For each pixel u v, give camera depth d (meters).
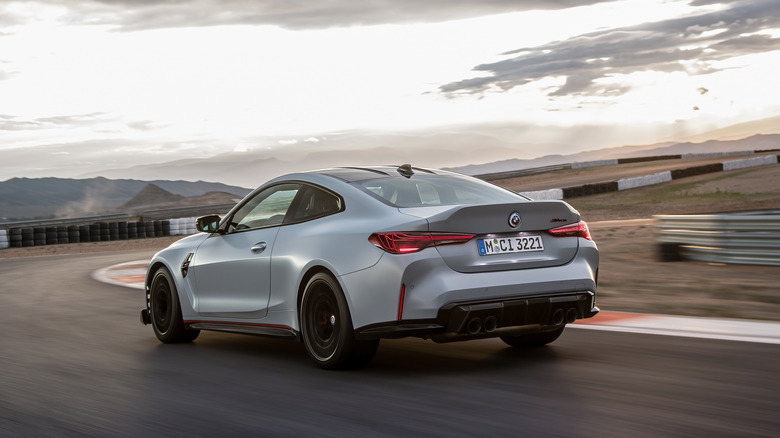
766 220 9.75
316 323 4.50
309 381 4.25
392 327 4.07
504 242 4.22
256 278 4.93
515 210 4.23
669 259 11.18
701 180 42.38
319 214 4.66
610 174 59.47
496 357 4.82
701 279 8.99
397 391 3.95
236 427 3.38
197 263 5.48
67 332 6.47
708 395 3.71
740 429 3.13
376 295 4.10
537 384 4.02
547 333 5.03
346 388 4.05
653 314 6.62
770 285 8.23
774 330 5.52
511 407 3.57
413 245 4.04
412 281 4.02
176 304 5.68
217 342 5.81
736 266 10.02
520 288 4.16
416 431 3.23
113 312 7.78
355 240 4.24
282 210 4.96
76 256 20.83
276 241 4.81
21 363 5.09
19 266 17.25
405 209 4.30
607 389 3.87
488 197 4.70
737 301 7.31
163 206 76.88
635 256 12.30
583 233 4.53
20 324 7.12
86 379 4.51
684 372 4.22
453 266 4.07
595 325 5.99
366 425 3.35
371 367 4.58
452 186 4.80
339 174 4.85
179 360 5.07
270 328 4.88
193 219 32.03
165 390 4.16
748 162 52.44
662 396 3.70
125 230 30.30
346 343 4.29
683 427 3.18
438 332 4.04
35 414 3.72
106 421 3.55
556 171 72.81
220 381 4.35
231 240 5.24
